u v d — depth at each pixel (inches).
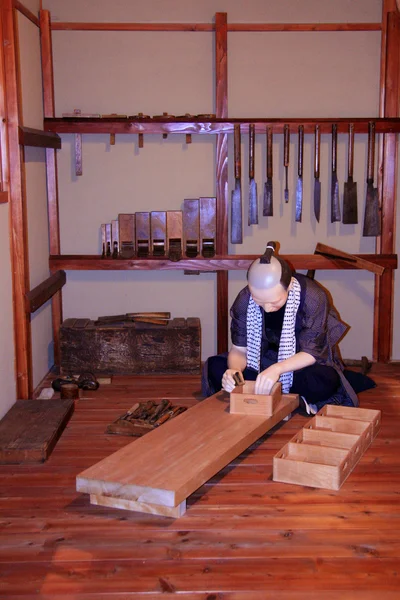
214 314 189.6
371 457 121.2
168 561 89.0
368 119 176.9
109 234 184.5
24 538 94.8
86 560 89.3
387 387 165.5
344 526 97.4
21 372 149.8
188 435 115.5
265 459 121.0
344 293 187.8
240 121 176.9
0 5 141.8
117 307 188.5
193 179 184.1
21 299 147.6
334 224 185.5
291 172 183.5
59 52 177.9
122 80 179.8
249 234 186.2
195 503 104.3
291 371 131.3
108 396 158.7
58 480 113.4
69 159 182.2
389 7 176.4
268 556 90.0
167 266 182.5
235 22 177.6
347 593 82.3
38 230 171.3
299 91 180.4
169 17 177.6
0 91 141.9
